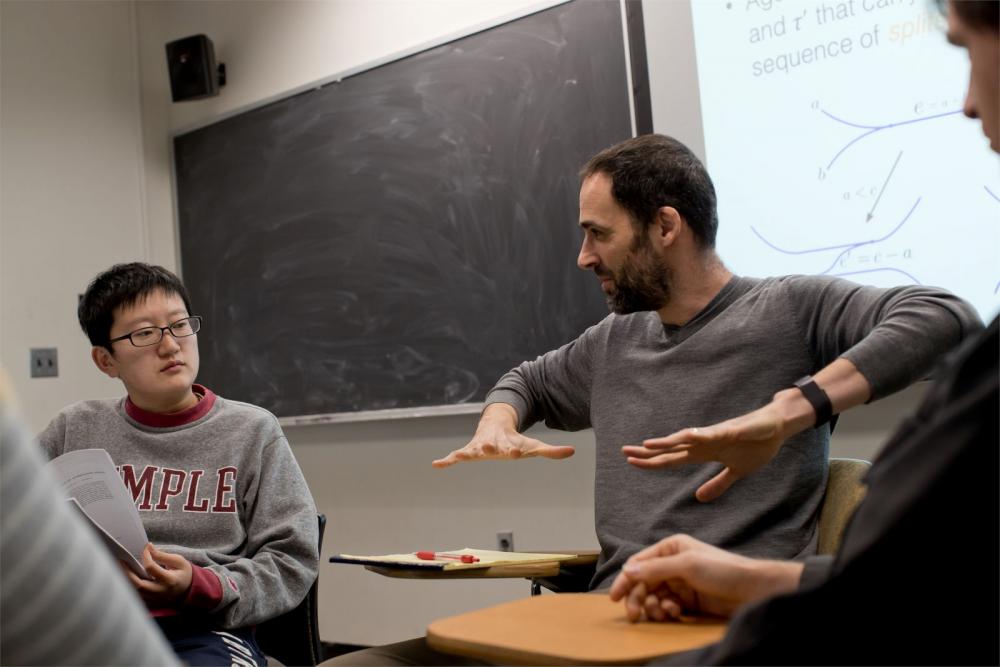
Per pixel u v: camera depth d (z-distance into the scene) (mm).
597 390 1491
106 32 3598
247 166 3465
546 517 2797
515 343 2795
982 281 1973
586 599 1027
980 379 583
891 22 2084
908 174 2070
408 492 3096
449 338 2941
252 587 1379
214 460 1545
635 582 884
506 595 2893
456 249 2928
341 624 3268
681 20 2436
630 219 1354
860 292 1276
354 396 3154
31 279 3312
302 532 1491
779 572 828
